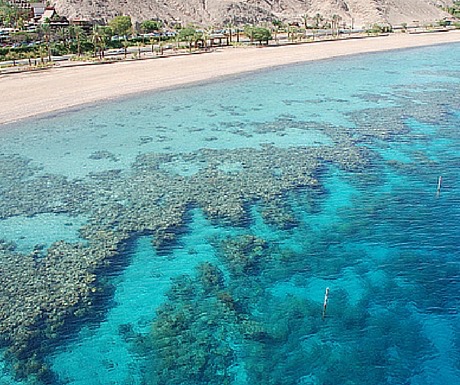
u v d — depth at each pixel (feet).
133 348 54.90
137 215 84.64
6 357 52.95
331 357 53.67
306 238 78.33
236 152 115.24
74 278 66.69
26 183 97.86
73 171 104.32
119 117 146.00
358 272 69.51
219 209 86.84
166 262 71.61
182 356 53.78
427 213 86.22
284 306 62.23
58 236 77.87
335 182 98.37
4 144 121.19
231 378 50.78
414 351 54.60
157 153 115.24
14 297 62.03
